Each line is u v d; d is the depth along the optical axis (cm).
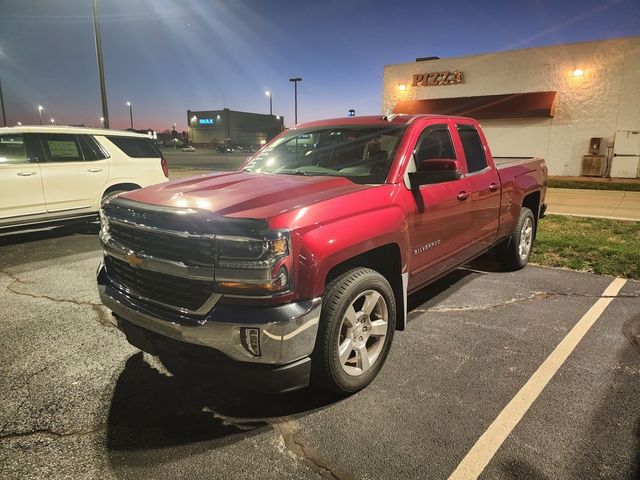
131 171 849
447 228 391
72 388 314
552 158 2083
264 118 9656
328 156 390
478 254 473
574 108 2002
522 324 411
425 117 395
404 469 231
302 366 255
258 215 246
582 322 414
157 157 902
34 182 727
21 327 418
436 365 337
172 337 258
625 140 1888
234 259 240
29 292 516
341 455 242
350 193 296
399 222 316
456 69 2261
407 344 372
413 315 434
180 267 251
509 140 2170
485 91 2202
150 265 266
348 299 275
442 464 234
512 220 536
